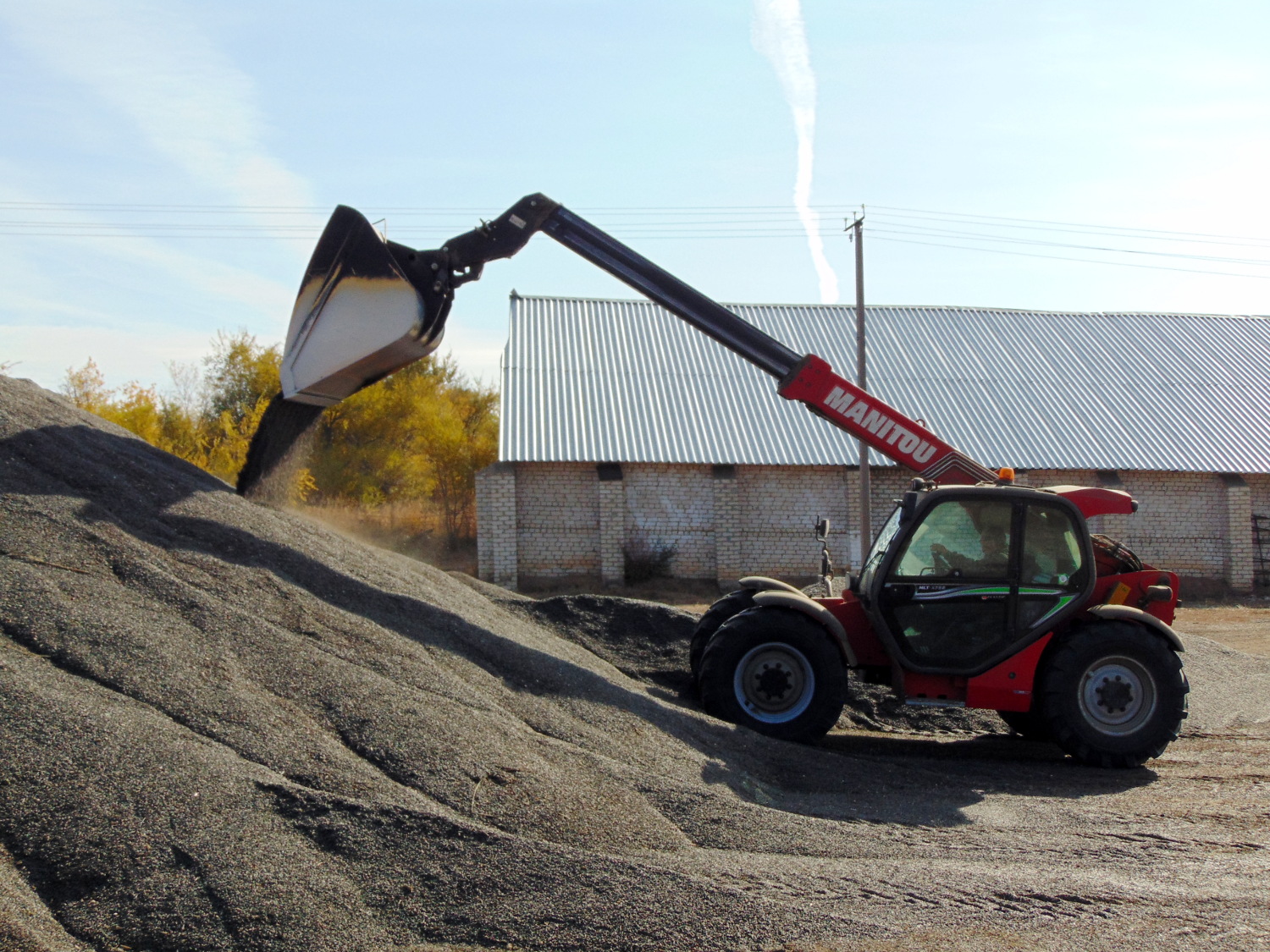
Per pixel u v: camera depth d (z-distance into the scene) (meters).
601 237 8.91
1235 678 10.60
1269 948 3.72
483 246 8.88
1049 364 25.94
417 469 26.66
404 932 3.59
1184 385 25.47
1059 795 6.49
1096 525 22.94
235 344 28.22
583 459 21.53
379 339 8.52
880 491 22.61
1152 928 3.90
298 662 5.57
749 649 7.55
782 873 4.29
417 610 6.97
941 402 24.06
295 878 3.75
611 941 3.59
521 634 8.32
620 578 21.66
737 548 21.94
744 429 22.86
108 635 5.20
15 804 3.89
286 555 7.13
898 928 3.80
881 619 7.62
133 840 3.80
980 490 7.65
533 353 24.22
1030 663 7.49
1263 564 23.08
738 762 6.41
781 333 26.11
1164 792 6.55
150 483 7.54
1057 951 3.65
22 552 5.86
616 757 5.79
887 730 8.82
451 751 5.03
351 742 4.96
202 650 5.39
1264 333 28.14
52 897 3.58
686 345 25.28
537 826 4.57
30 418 7.93
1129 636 7.35
